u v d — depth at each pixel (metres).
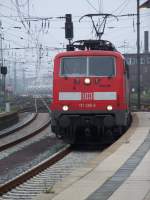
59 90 32.25
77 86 32.06
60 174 23.33
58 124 32.41
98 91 31.94
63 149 32.06
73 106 32.00
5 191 19.36
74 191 16.02
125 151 25.36
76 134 34.09
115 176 18.55
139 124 40.16
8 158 29.48
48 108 81.50
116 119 31.83
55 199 14.93
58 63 32.59
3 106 76.88
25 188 20.02
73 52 32.66
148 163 21.50
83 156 29.78
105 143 34.59
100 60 32.38
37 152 32.06
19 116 62.75
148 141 29.14
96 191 15.87
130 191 15.67
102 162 22.03
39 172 23.97
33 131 44.06
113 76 32.00
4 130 45.81
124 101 32.25
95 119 32.06
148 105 79.62
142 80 168.12
